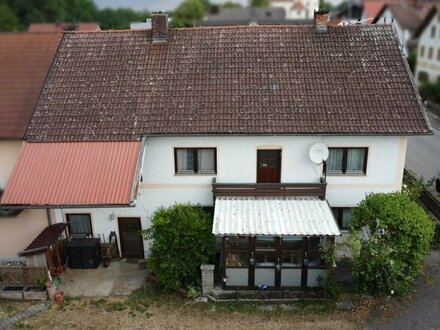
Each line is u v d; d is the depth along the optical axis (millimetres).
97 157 20797
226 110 21750
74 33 25531
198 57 24062
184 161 22125
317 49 23938
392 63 23141
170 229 20250
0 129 22797
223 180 22203
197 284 21000
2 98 24109
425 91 54219
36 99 23906
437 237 23844
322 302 20016
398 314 19141
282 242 20203
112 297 20734
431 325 18484
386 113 21344
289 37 24547
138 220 23016
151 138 21531
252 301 20250
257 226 19562
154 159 21891
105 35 25359
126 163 20469
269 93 22328
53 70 24062
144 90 22922
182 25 38312
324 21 24578
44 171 20562
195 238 20328
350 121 21078
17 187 20156
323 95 22141
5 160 23297
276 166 22125
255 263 20562
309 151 21141
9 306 20141
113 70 23859
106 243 23109
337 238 22859
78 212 22750
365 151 21641
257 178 22297
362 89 22266
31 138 21656
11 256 23453
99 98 22828
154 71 23656
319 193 21516
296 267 20500
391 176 21953
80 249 22453
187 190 22391
